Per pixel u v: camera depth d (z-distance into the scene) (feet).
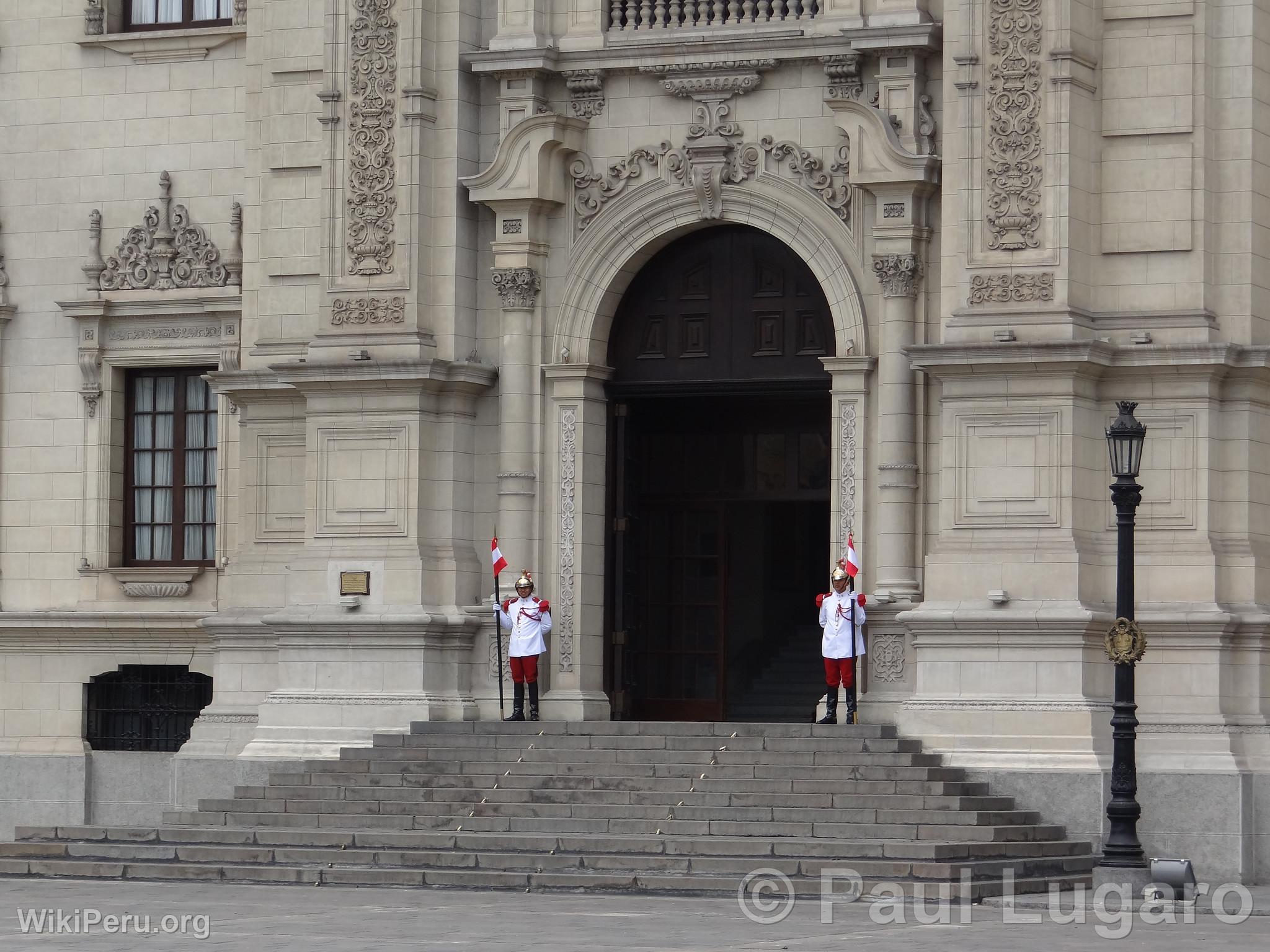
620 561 121.49
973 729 106.42
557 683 118.52
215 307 129.59
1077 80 108.58
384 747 112.57
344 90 120.88
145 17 134.51
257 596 123.54
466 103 120.26
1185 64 108.37
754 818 100.99
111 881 99.09
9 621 131.03
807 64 115.96
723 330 119.34
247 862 100.37
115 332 132.57
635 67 118.21
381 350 118.83
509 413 119.03
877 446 113.29
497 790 105.60
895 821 99.71
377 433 118.73
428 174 119.75
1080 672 105.50
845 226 114.73
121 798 129.70
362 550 118.52
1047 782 104.37
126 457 133.39
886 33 112.68
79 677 131.03
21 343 134.31
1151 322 108.17
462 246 119.75
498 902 89.04
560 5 120.26
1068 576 106.01
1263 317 109.29
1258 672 106.93
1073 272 107.96
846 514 113.80
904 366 112.16
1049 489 107.04
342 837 101.71
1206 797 104.22
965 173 109.40
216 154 131.44
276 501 123.95
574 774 106.11
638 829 101.04
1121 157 109.29
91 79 134.00
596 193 119.24
